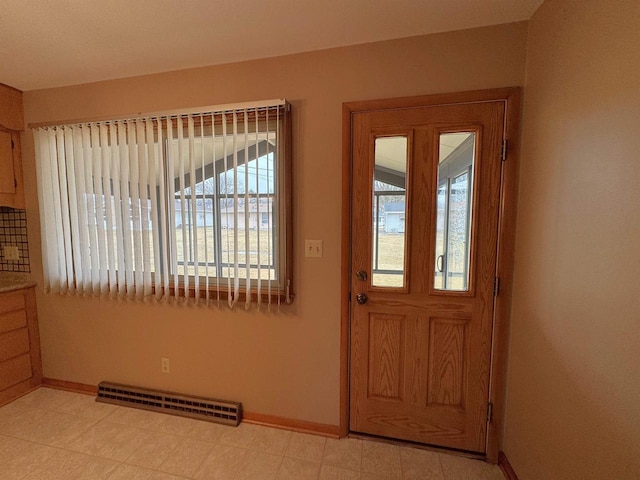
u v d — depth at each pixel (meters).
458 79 1.49
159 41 1.55
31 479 1.48
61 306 2.22
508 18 1.40
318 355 1.79
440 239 1.60
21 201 2.19
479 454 1.64
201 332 1.96
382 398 1.74
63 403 2.11
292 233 1.75
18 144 2.16
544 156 1.26
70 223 2.06
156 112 1.86
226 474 1.52
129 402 2.08
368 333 1.72
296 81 1.68
